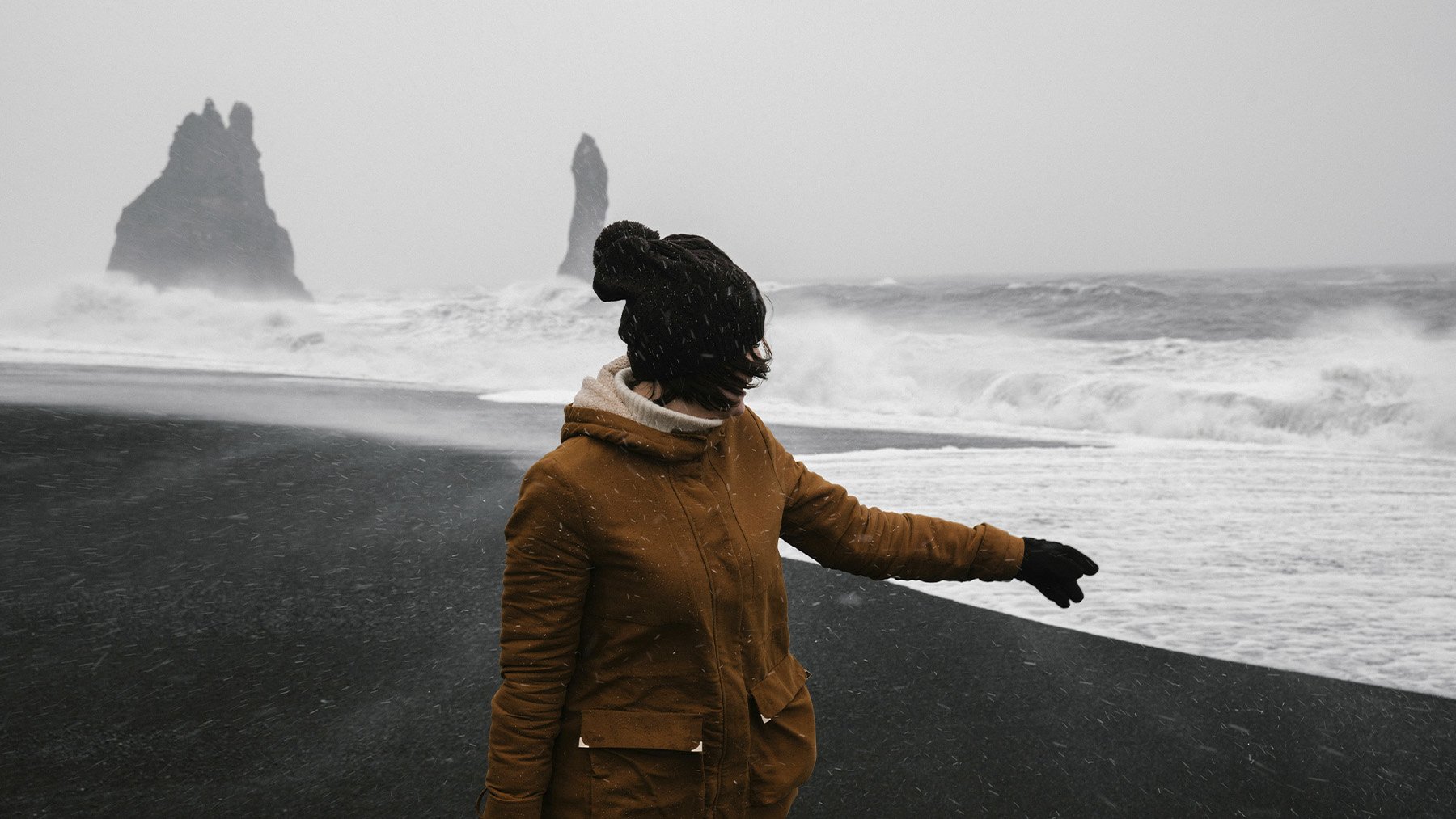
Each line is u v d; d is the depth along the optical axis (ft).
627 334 4.30
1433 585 15.88
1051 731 10.49
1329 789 9.27
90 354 71.05
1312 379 45.55
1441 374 38.60
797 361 52.13
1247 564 17.20
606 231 4.46
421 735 10.32
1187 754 9.98
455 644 13.00
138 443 27.73
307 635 13.33
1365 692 11.53
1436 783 9.39
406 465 25.77
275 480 23.34
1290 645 13.14
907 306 108.37
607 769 4.38
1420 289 96.12
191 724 10.53
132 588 15.25
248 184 373.61
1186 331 84.28
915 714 10.96
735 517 4.49
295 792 9.12
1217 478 25.94
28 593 14.92
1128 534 19.54
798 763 4.79
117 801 8.92
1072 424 43.34
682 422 4.27
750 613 4.52
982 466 27.99
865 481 25.58
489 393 47.24
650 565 4.22
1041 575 5.39
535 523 4.22
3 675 11.83
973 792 9.19
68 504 20.45
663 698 4.39
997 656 12.72
